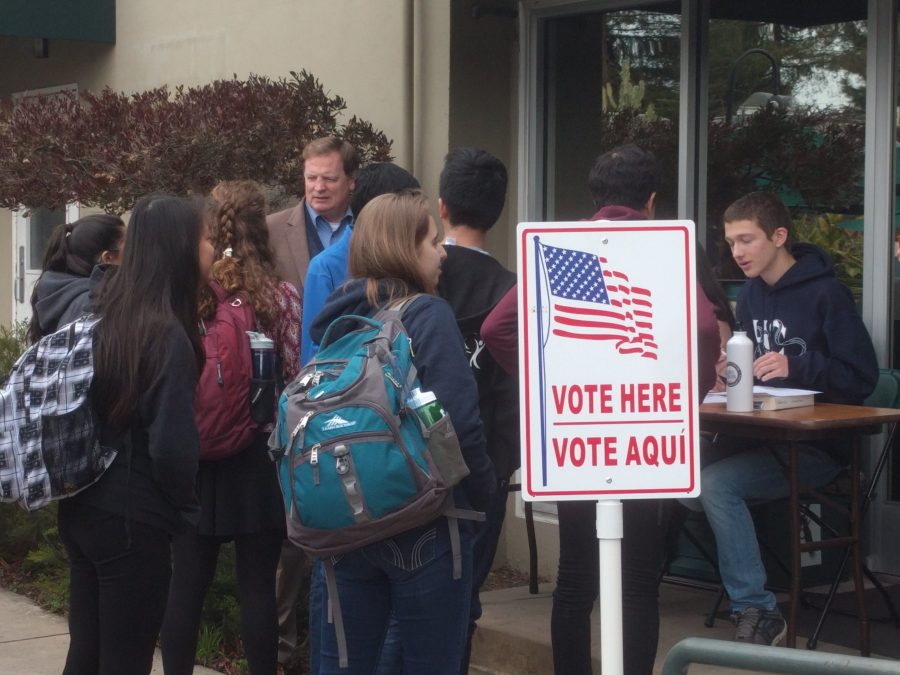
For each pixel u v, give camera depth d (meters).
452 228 3.89
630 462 2.70
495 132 6.12
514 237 6.17
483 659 4.96
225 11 7.50
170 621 4.20
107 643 3.52
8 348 7.07
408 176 4.07
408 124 6.19
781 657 2.27
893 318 5.26
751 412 4.25
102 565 3.49
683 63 5.68
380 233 3.29
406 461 2.98
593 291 2.71
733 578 4.35
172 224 3.50
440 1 6.02
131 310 3.43
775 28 5.54
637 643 3.61
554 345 2.70
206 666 5.15
